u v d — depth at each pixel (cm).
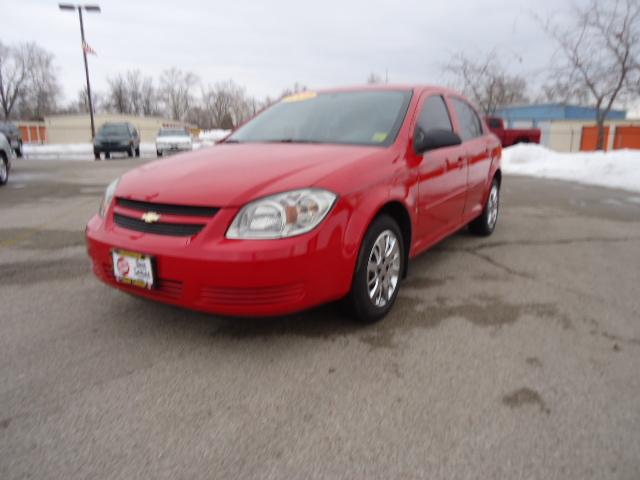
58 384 227
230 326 287
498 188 541
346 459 179
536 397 218
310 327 286
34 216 627
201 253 232
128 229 262
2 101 6556
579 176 1125
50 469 174
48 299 331
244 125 405
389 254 295
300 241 235
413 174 316
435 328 288
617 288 360
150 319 297
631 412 207
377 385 227
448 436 191
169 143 2327
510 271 399
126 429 195
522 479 169
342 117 355
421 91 377
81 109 8256
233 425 198
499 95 2097
